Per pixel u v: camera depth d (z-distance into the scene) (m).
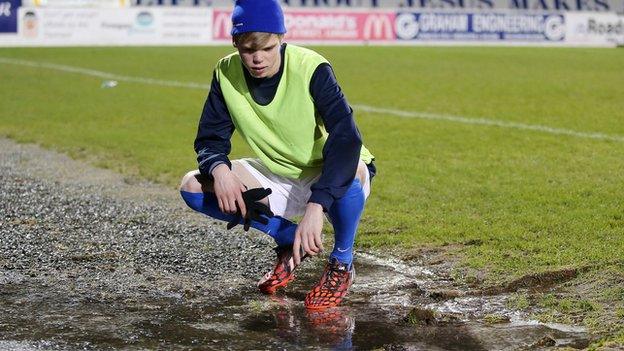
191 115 15.40
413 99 17.22
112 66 24.41
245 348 4.30
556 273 5.42
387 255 6.29
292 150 4.83
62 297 5.18
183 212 7.77
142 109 16.20
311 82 4.64
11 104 16.89
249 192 4.86
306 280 5.63
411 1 35.81
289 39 32.28
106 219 7.41
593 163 9.96
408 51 29.25
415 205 7.91
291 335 4.51
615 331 4.43
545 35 33.84
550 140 11.91
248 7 4.46
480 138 12.23
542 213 7.35
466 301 5.12
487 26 33.53
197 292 5.32
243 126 4.82
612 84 19.52
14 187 8.87
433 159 10.53
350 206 4.84
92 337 4.46
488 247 6.30
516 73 22.31
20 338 4.43
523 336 4.44
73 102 17.27
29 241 6.55
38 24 31.39
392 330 4.58
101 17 31.73
